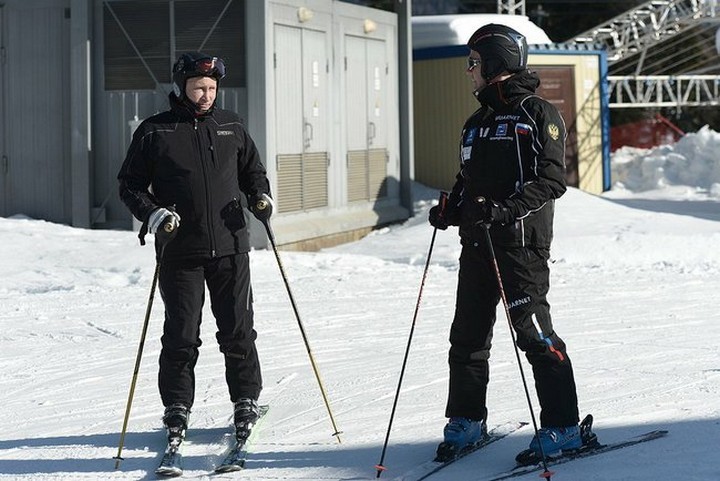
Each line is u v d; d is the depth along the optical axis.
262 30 17.61
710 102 32.38
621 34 32.19
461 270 6.43
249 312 6.93
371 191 21.44
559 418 6.27
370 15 21.33
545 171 6.12
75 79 18.38
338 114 20.14
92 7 18.42
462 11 43.31
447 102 26.23
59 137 18.78
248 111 17.69
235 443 6.82
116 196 18.45
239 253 6.85
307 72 19.02
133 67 18.28
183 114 6.82
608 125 27.12
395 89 22.50
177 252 6.76
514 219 6.07
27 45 18.86
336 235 19.77
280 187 18.12
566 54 26.25
